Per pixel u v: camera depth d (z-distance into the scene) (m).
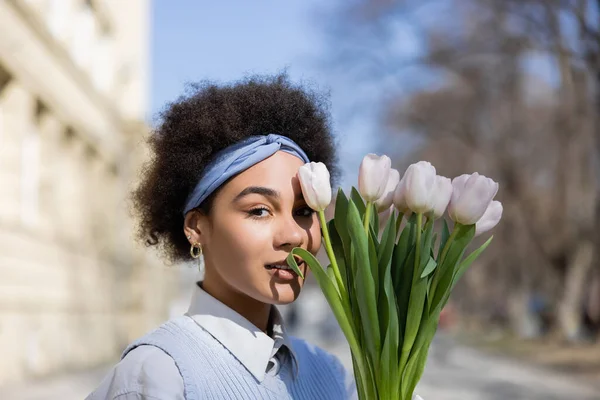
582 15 15.87
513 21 18.95
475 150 25.31
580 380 17.05
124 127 24.23
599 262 25.25
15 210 14.56
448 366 21.59
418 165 1.58
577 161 24.06
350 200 1.56
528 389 15.01
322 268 1.58
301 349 1.89
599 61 16.48
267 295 1.62
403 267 1.62
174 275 30.41
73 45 19.70
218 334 1.62
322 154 1.94
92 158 21.75
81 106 19.64
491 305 54.31
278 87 1.84
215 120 1.70
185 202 1.79
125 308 24.09
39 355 15.60
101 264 21.59
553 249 26.19
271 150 1.65
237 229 1.62
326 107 1.98
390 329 1.57
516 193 25.17
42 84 16.17
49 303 16.38
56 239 17.25
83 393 12.79
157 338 1.58
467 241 1.59
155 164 1.85
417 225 1.57
